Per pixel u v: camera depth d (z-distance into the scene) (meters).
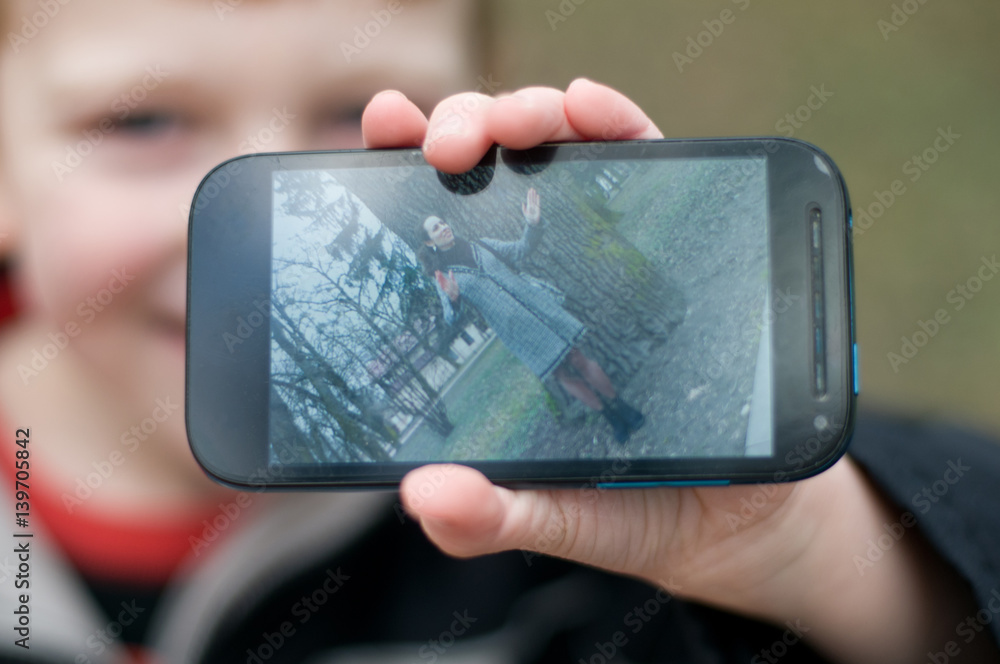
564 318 0.80
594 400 0.79
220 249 0.80
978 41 2.11
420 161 0.81
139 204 1.04
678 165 0.80
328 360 0.80
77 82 1.00
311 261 0.81
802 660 0.85
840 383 0.78
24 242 1.10
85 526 1.11
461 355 0.80
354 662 1.17
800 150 0.80
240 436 0.79
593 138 0.81
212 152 1.05
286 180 0.81
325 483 0.79
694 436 0.78
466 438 0.79
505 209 0.81
